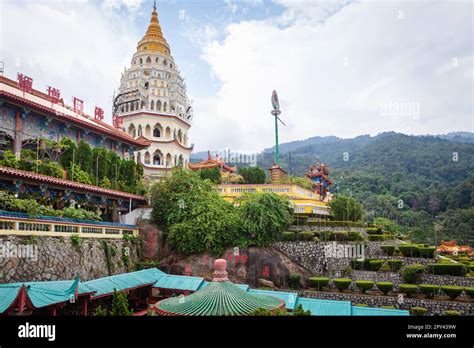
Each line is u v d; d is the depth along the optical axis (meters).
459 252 66.56
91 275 32.19
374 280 37.75
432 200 107.12
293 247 41.81
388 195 110.62
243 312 15.88
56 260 28.42
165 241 42.75
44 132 40.41
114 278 31.03
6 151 33.53
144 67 74.94
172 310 16.47
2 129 35.56
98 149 43.53
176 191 44.50
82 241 31.64
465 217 90.44
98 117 52.91
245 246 39.91
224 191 53.47
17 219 25.55
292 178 67.81
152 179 56.59
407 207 109.06
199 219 40.12
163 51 78.44
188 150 77.38
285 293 28.75
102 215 42.94
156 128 73.19
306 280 38.91
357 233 43.00
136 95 72.56
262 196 42.59
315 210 53.78
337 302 27.20
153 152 70.12
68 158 39.31
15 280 24.66
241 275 38.69
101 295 27.27
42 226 27.81
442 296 33.97
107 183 42.53
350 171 142.75
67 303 26.66
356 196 113.50
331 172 138.38
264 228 40.75
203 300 16.67
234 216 41.22
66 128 43.31
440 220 96.81
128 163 48.38
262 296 19.58
